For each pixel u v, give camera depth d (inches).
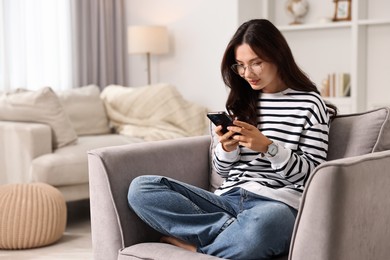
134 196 92.8
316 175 76.7
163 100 195.9
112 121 200.2
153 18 237.9
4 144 167.0
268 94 98.3
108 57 241.1
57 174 161.0
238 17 215.5
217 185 106.1
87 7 233.1
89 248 145.7
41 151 163.6
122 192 95.4
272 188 93.0
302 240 78.2
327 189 75.5
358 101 205.2
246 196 92.3
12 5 212.7
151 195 92.0
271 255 85.7
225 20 219.3
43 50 221.8
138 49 224.1
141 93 198.2
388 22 197.6
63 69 228.8
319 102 95.0
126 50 246.1
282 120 95.6
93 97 198.8
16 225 143.2
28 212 144.1
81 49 232.4
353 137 95.2
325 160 92.9
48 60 224.2
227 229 86.8
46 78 224.1
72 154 165.9
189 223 90.7
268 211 85.3
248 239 84.1
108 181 94.7
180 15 231.0
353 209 76.9
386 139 93.8
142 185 93.1
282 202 90.1
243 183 95.3
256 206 88.1
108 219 95.3
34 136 161.9
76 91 197.6
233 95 100.0
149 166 99.7
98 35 237.6
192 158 106.2
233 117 99.9
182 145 105.7
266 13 223.1
